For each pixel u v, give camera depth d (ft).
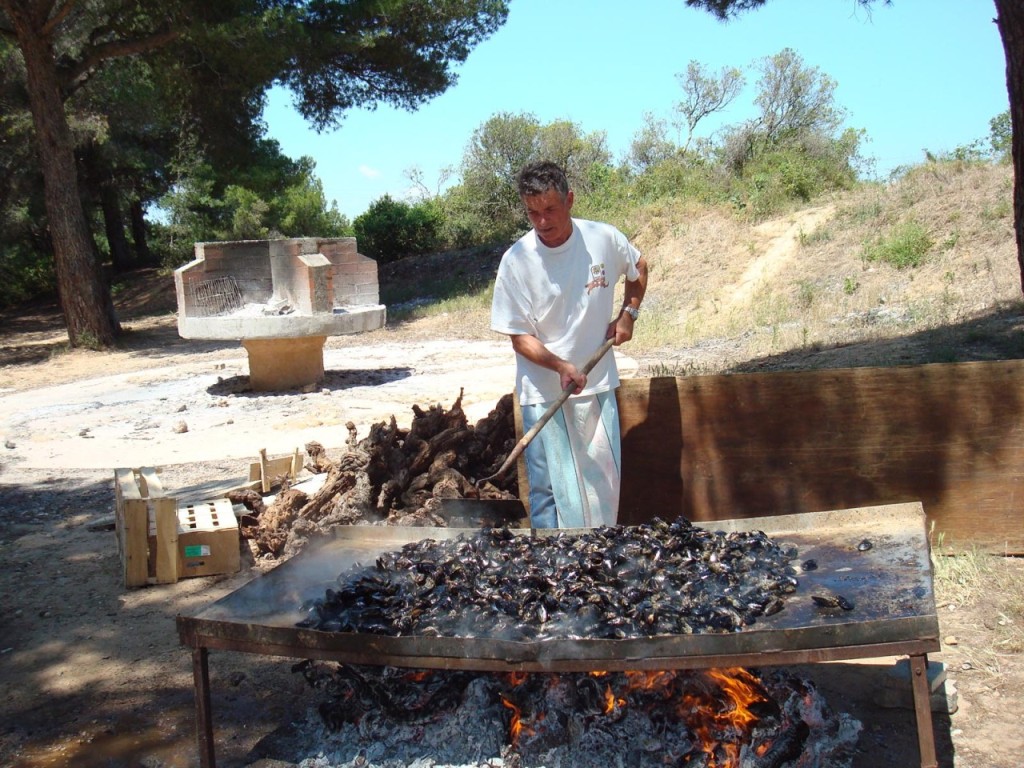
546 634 9.34
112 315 68.69
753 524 12.23
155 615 15.99
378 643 9.30
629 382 16.67
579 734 10.37
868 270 51.96
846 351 35.32
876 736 10.86
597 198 83.46
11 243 109.40
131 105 89.86
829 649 8.71
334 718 11.47
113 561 18.93
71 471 28.14
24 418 38.58
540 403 14.16
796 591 9.92
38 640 15.17
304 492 19.25
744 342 44.83
